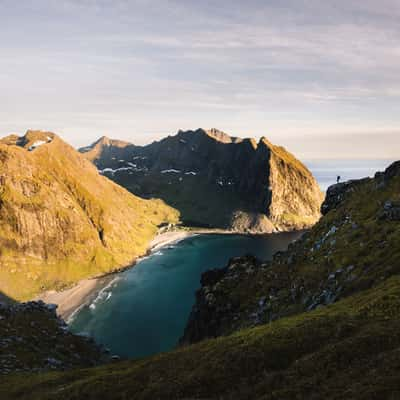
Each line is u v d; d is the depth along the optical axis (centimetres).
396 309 3759
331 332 3781
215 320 10781
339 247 7681
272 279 9981
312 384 2959
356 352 3170
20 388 5469
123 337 18350
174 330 18912
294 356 3631
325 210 12562
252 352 3875
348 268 6362
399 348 2945
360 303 4384
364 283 5472
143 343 17538
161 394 3838
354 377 2820
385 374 2630
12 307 11462
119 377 4600
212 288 12225
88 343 10962
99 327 19838
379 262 5750
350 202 10106
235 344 4291
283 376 3281
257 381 3444
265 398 3038
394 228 6612
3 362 7069
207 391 3612
